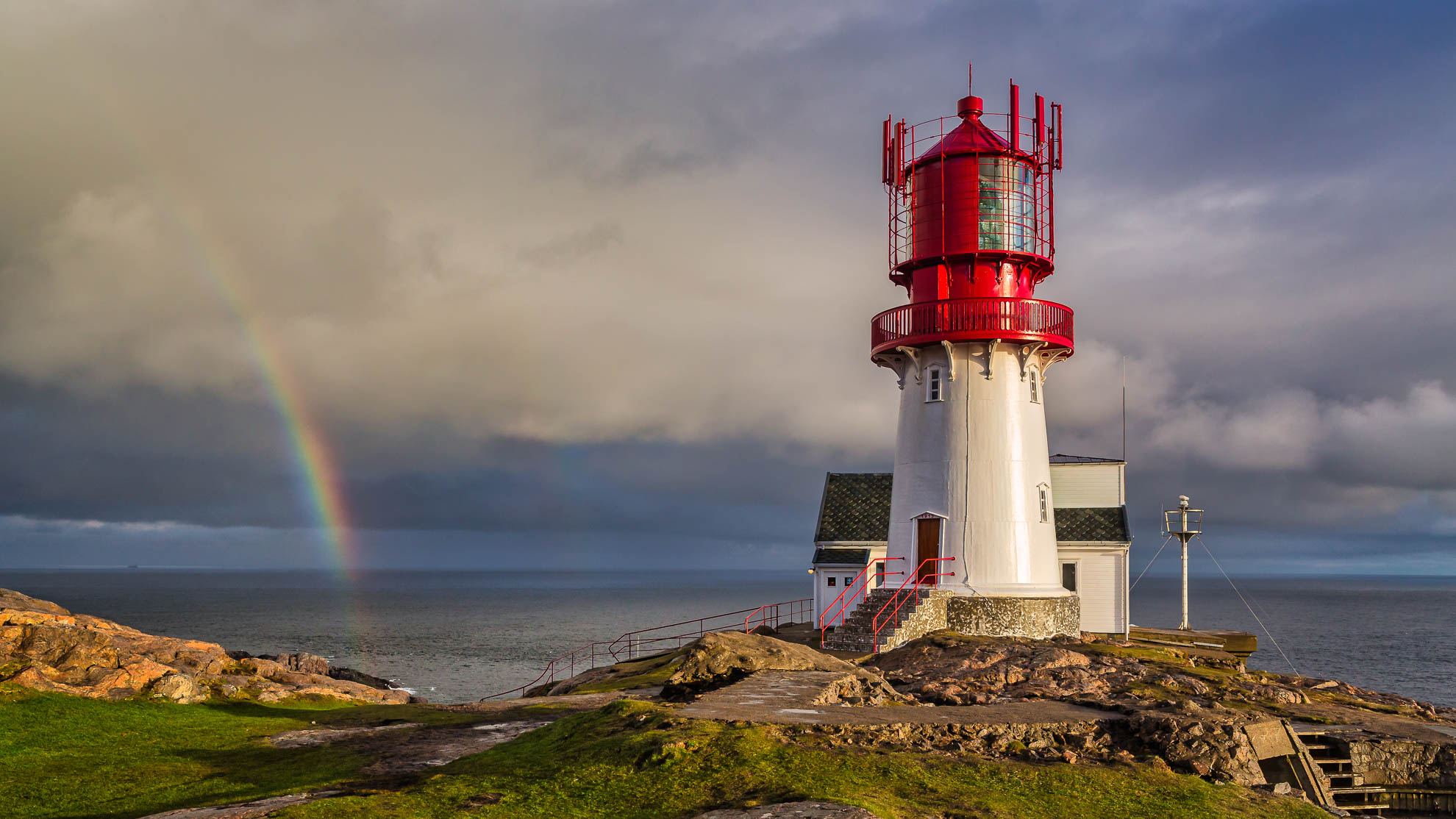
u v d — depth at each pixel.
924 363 41.09
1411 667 102.94
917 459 41.00
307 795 15.46
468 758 17.48
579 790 14.26
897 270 41.69
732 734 16.30
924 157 41.03
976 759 16.53
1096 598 46.84
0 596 32.97
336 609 197.62
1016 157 40.06
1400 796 22.91
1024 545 39.16
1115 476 49.16
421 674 85.94
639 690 30.19
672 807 13.47
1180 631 50.31
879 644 34.16
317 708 26.75
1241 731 18.80
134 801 16.00
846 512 53.81
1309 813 16.05
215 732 22.08
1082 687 25.28
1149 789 15.95
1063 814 14.43
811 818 12.54
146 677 26.25
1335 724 25.69
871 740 17.16
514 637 126.62
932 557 40.00
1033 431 40.41
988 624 37.81
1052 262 40.66
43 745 20.06
